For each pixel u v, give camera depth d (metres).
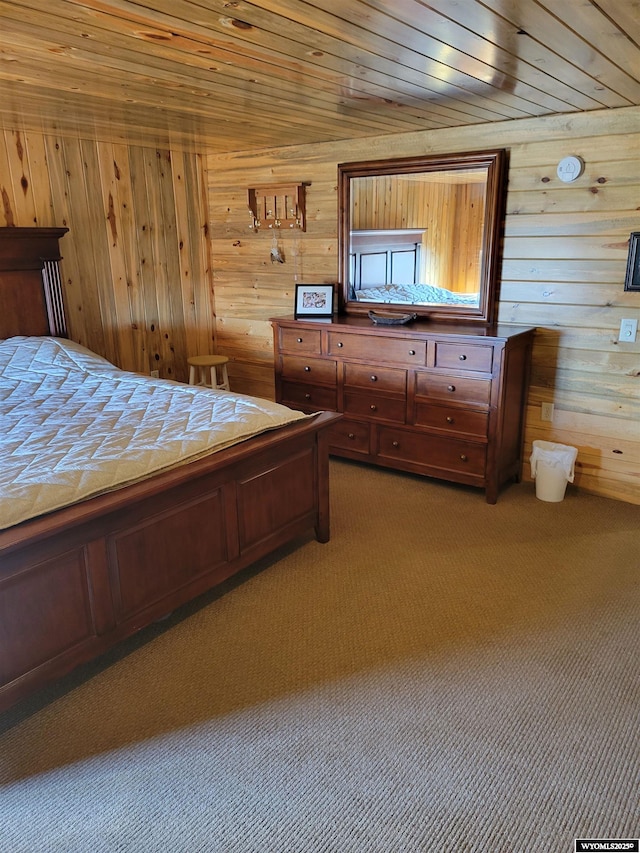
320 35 1.84
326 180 4.11
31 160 3.77
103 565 1.98
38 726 1.87
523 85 2.50
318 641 2.26
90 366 3.52
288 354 4.07
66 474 1.97
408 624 2.34
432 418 3.52
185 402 2.82
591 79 2.40
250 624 2.36
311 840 1.49
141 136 3.85
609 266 3.17
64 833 1.52
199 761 1.73
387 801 1.60
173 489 2.16
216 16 1.68
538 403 3.56
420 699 1.96
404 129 3.59
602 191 3.11
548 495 3.40
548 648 2.19
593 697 1.96
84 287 4.17
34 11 1.64
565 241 3.27
